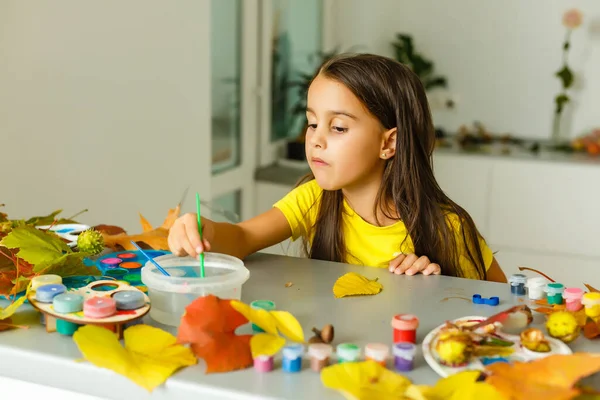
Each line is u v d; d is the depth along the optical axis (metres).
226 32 2.36
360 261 1.11
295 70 2.90
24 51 1.39
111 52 1.64
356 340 0.67
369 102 0.99
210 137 2.14
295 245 1.34
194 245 0.81
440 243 1.08
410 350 0.61
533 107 2.95
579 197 2.59
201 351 0.61
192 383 0.58
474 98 3.01
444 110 3.05
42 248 0.80
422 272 0.90
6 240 0.78
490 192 2.68
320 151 0.99
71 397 0.62
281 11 2.72
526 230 2.67
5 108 1.35
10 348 0.64
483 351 0.64
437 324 0.71
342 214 1.12
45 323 0.69
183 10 1.92
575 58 2.88
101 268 0.84
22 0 1.37
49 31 1.45
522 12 2.90
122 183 1.73
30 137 1.42
